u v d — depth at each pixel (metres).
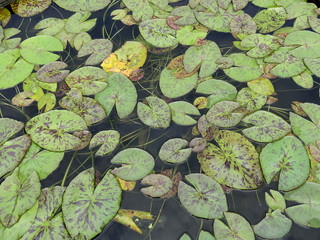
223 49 1.55
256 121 1.35
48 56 1.57
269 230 1.19
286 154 1.28
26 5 1.76
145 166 1.30
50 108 1.44
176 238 1.21
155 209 1.25
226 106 1.39
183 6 1.70
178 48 1.57
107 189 1.26
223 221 1.20
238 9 1.66
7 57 1.56
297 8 1.66
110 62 1.54
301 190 1.23
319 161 1.27
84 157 1.34
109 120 1.41
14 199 1.25
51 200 1.25
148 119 1.39
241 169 1.27
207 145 1.33
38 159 1.32
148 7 1.71
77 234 1.19
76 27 1.67
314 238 1.18
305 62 1.47
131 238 1.21
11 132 1.38
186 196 1.24
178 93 1.44
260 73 1.47
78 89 1.47
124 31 1.64
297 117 1.36
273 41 1.55
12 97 1.47
